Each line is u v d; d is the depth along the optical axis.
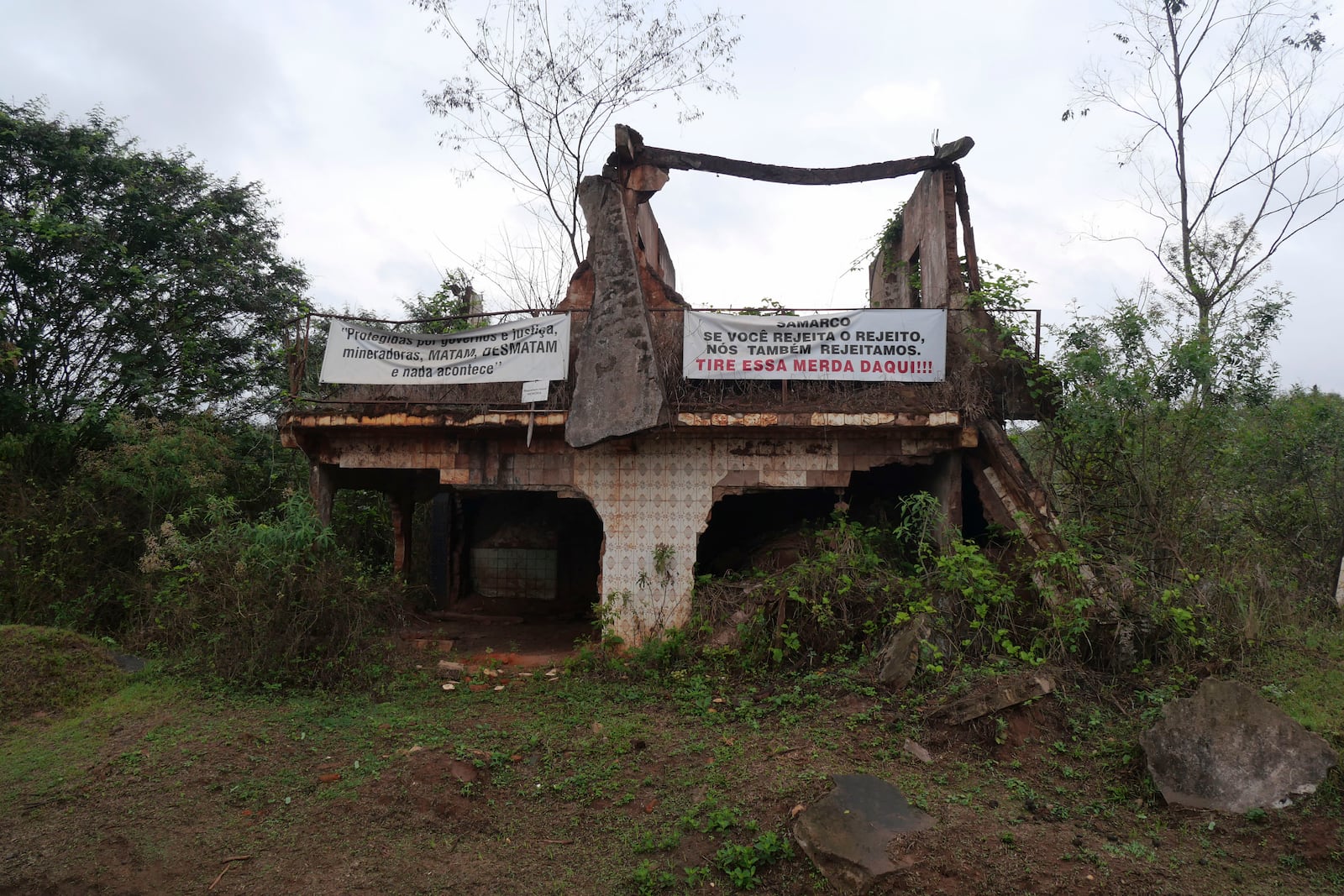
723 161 10.20
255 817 5.98
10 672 8.06
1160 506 9.20
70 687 8.14
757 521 12.59
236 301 16.55
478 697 8.35
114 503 12.58
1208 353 9.07
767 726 7.10
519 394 10.16
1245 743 5.60
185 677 8.60
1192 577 7.75
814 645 8.37
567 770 6.56
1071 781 5.91
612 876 5.29
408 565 13.44
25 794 6.16
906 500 9.34
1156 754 5.75
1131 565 8.37
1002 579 8.23
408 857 5.50
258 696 8.14
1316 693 6.29
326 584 9.08
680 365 9.73
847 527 9.41
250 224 17.56
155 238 15.91
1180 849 5.10
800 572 8.77
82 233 14.34
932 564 9.34
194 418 14.89
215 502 10.78
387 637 9.88
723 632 9.09
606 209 9.95
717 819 5.57
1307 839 5.03
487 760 6.64
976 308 9.66
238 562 9.22
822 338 9.47
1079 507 9.62
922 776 5.96
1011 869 4.89
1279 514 10.00
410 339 10.34
